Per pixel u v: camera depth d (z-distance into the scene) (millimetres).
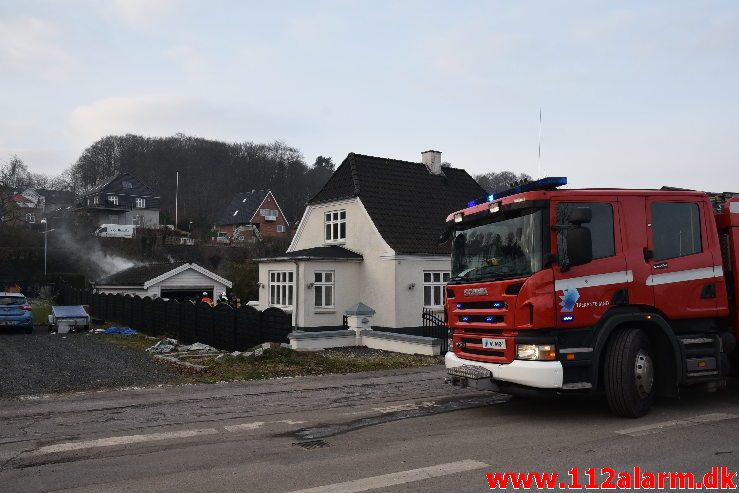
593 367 7633
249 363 14406
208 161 123812
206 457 6359
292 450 6617
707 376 8281
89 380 12305
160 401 9734
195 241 63312
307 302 23922
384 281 23812
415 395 10180
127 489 5348
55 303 42281
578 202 7867
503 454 6309
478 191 30094
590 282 7723
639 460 6020
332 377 12500
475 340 8391
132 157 121875
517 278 7711
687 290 8344
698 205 8625
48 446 6863
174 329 23141
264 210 93875
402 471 5750
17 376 12922
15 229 53125
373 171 26906
